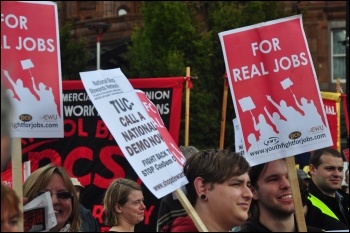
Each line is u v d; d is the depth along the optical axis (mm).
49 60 5453
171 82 11617
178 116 11602
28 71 5387
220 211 5066
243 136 6016
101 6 46406
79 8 47125
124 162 11195
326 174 8500
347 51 21453
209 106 32125
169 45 33438
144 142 5500
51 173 6125
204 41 33031
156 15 33531
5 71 5328
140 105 5609
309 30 38219
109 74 5586
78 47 37969
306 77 6090
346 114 15789
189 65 32719
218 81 32594
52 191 6125
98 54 29641
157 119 5969
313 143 6043
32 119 5348
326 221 7055
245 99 6055
